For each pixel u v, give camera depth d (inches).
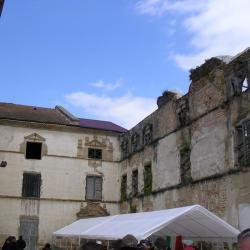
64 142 1498.5
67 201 1445.6
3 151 1419.8
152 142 1284.4
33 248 1370.6
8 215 1374.3
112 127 1656.0
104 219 1008.9
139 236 629.9
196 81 1063.0
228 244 836.6
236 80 895.7
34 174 1438.2
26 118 1518.2
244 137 848.9
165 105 1227.9
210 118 981.2
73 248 1386.6
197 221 687.7
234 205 847.7
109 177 1521.9
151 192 1248.2
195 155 1028.5
